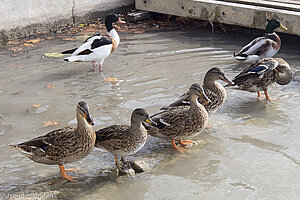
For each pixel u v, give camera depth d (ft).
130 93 13.71
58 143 10.50
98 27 20.06
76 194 10.34
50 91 13.98
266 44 15.39
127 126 11.06
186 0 19.43
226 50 16.66
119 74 14.92
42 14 19.34
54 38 18.45
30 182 10.64
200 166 11.02
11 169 10.99
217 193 10.25
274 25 15.64
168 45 17.26
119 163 11.19
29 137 11.95
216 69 12.19
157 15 21.56
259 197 10.11
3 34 18.38
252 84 13.26
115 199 10.21
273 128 12.17
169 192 10.34
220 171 10.84
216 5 18.51
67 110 13.02
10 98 13.64
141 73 14.92
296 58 15.84
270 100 13.46
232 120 12.59
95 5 20.94
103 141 11.00
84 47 15.05
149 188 10.46
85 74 15.03
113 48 15.49
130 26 20.07
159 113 11.67
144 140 10.95
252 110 12.99
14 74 15.05
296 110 12.89
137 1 21.22
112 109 12.95
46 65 15.74
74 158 10.66
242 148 11.51
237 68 15.12
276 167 10.88
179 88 13.87
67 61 14.83
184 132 11.46
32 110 13.05
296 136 11.84
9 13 18.37
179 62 15.65
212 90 12.26
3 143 11.75
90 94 13.75
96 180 10.71
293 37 17.58
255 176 10.66
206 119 11.52
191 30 19.31
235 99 13.60
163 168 11.02
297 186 10.36
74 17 20.42
